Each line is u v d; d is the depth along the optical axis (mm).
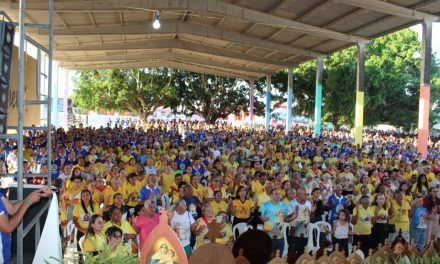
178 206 6832
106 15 20391
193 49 28234
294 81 40094
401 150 19109
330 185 9898
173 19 23156
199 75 43531
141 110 44406
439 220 9367
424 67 17531
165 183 10562
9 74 4488
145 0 17500
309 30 20188
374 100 31906
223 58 32312
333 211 8352
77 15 19828
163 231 3117
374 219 7992
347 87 32000
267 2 18281
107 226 6004
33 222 4473
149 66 35406
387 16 17625
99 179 8430
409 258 4699
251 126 37438
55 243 3840
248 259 3879
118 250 3770
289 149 17812
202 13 20531
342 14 18281
